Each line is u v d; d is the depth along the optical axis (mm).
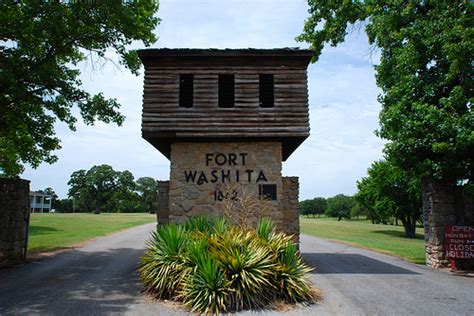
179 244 8578
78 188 98125
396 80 15641
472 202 13180
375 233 41156
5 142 16609
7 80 11711
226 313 7082
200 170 12445
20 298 7977
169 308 7344
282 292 7891
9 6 11492
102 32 14422
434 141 12484
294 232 12953
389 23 15867
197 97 12469
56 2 12891
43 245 17766
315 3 20422
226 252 7875
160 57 12688
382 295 8617
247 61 12781
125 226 37000
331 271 11734
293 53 12633
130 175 100438
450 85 13594
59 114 14773
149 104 12367
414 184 31969
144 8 15578
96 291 8641
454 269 12266
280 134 12273
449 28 13242
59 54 14219
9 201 13156
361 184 46312
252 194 12281
